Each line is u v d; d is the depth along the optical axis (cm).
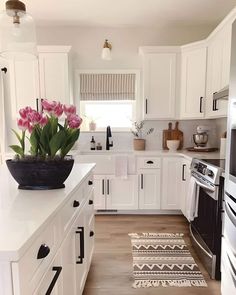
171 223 314
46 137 124
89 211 192
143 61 343
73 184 140
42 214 92
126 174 331
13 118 341
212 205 201
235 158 135
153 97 344
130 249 246
